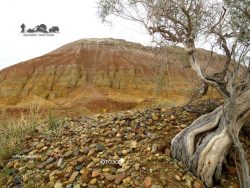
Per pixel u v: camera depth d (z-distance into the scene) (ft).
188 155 19.71
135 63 138.72
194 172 19.27
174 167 19.63
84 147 22.58
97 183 18.98
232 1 19.65
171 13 20.18
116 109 101.35
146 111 27.58
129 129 24.27
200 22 20.10
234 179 19.94
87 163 20.72
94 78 132.77
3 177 21.27
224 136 19.42
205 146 19.34
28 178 20.74
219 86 20.34
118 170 19.61
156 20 19.90
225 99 20.52
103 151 21.74
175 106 28.91
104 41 156.35
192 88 26.81
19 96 130.21
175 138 21.03
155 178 18.78
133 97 116.88
